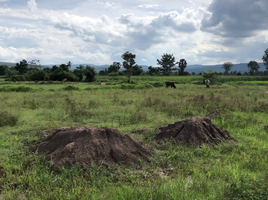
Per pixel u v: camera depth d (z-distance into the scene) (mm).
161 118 10984
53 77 58844
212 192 4324
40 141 6789
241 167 5586
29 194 4379
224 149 6793
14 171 5312
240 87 33750
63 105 14492
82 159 5406
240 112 12406
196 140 7168
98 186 4703
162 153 6449
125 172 5297
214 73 45594
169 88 31516
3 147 6953
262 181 4570
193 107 13344
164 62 103125
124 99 17688
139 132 8672
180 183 4594
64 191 4414
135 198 4086
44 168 5277
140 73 88688
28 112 12523
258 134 8523
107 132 6188
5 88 25172
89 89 27953
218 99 15367
